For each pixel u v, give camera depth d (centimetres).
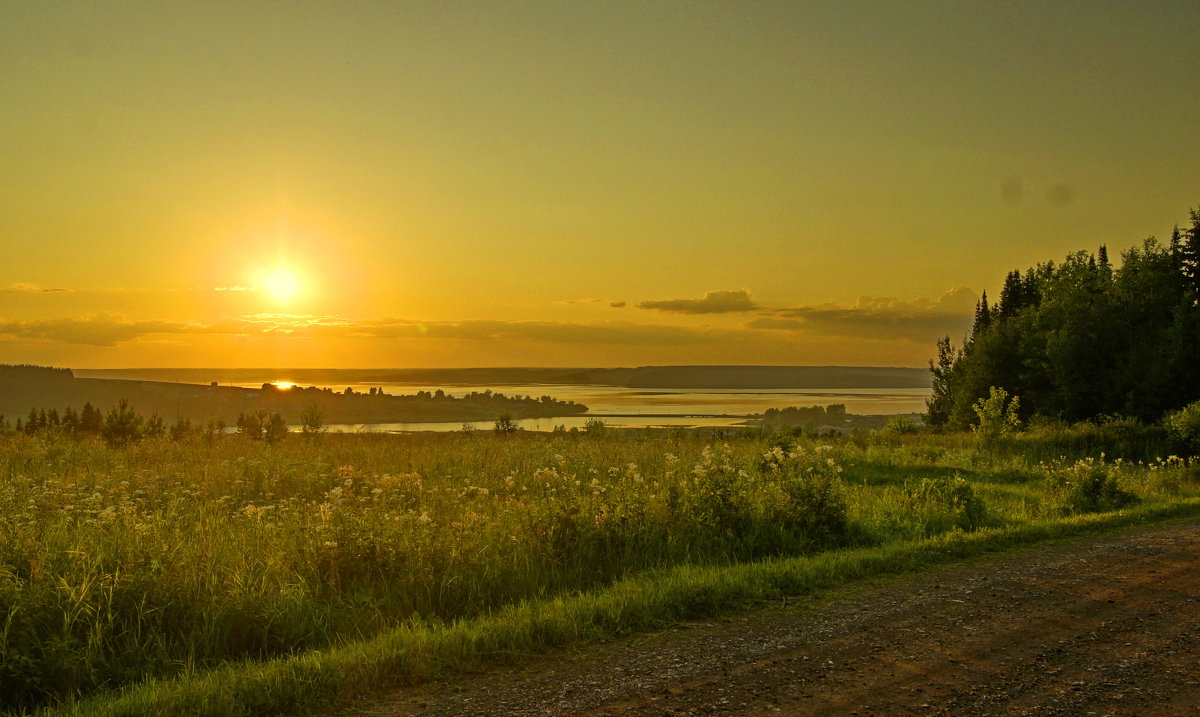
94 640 626
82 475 1486
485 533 955
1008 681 550
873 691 532
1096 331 4041
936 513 1322
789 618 718
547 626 670
